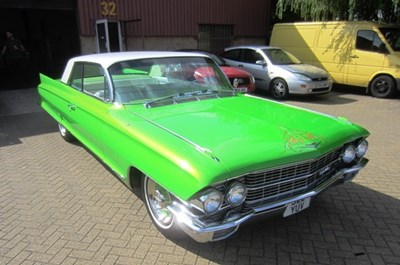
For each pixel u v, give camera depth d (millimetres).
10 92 10852
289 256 2918
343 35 11055
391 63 10031
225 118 3178
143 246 3039
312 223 3396
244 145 2605
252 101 3891
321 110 8719
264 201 2674
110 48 12203
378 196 3938
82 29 12055
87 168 4777
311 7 12203
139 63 3900
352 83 11156
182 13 14492
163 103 3621
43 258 2895
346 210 3633
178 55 4234
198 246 3037
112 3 12484
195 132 2848
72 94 4680
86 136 4297
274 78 10188
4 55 14492
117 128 3293
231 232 2568
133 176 3270
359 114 8242
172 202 2617
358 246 3045
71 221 3447
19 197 3959
